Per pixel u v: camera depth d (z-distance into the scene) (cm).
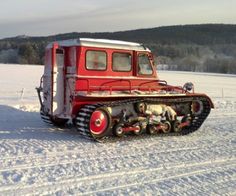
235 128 1502
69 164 923
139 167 919
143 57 1357
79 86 1227
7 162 923
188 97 1404
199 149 1128
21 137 1198
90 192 745
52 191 743
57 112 1255
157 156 1027
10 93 2708
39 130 1323
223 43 15138
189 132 1382
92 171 874
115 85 1295
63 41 1284
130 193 745
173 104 1404
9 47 12850
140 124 1284
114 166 919
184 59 12456
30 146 1082
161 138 1273
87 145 1121
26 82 3906
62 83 1259
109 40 1302
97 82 1259
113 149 1088
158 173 880
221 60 11844
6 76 4884
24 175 829
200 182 827
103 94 1221
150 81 1371
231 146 1180
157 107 1343
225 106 2345
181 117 1476
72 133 1288
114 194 737
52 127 1379
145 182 815
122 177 842
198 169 923
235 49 14325
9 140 1151
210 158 1027
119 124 1232
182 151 1096
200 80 5806
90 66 1246
